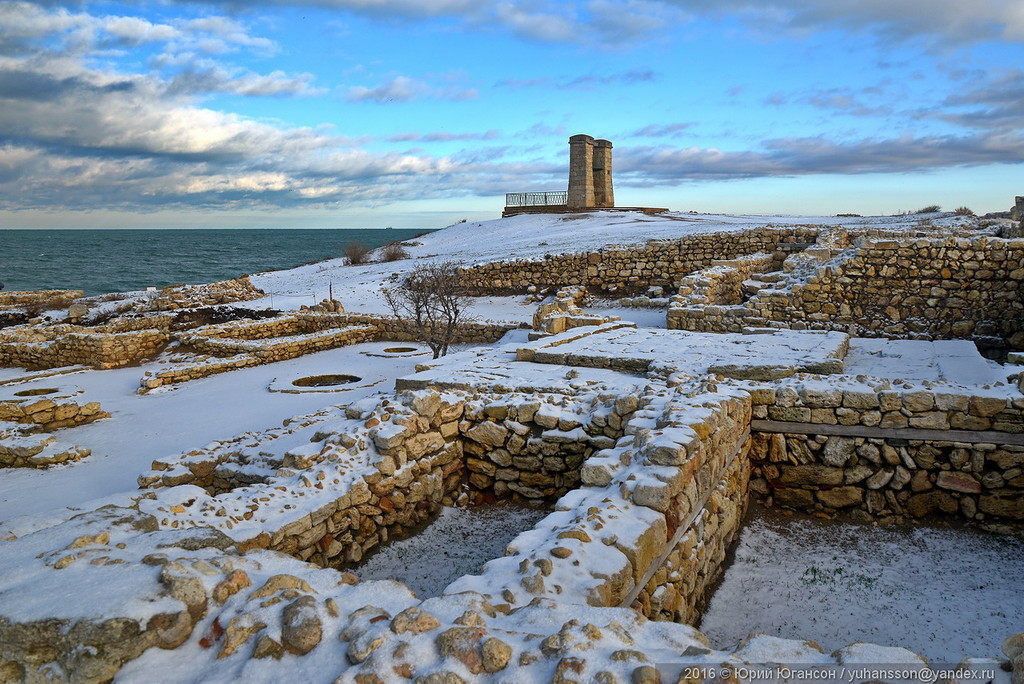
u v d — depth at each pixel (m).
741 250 24.41
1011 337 15.52
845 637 5.11
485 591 3.78
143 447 10.76
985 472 6.96
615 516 4.54
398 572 5.91
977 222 28.34
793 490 7.63
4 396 14.99
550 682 2.76
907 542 6.80
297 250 130.12
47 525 4.40
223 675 2.96
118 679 2.90
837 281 16.69
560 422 7.34
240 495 5.68
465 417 7.88
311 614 3.23
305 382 15.66
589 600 3.65
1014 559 6.40
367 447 6.68
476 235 50.91
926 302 16.12
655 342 12.05
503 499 7.61
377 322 21.75
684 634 3.26
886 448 7.29
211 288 28.75
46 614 3.02
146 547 3.87
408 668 2.88
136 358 19.75
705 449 5.83
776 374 8.84
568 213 53.81
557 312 18.09
